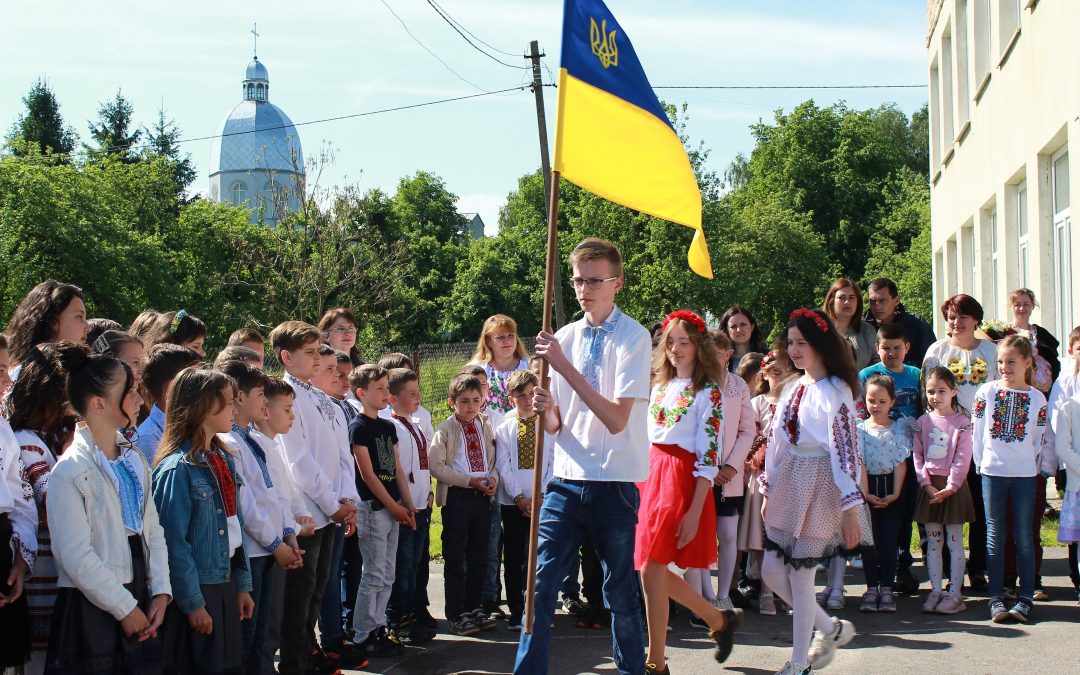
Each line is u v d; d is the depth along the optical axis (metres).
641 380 4.84
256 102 110.88
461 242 69.75
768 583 5.64
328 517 5.67
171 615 4.38
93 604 4.05
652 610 5.26
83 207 37.81
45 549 4.35
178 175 60.69
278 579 5.24
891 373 7.63
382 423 6.50
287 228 30.36
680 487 5.26
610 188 4.99
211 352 41.28
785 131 53.84
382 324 32.34
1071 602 7.11
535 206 60.75
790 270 48.22
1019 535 6.73
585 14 5.04
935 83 22.03
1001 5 14.38
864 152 52.75
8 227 35.28
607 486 4.88
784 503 5.55
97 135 59.50
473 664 6.04
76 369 4.20
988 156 15.44
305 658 5.59
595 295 5.00
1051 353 8.27
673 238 38.50
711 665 5.91
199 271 44.91
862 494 5.38
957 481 7.02
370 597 6.21
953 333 7.85
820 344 5.50
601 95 5.04
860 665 5.77
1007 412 6.78
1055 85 11.23
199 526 4.43
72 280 36.88
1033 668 5.66
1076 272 10.48
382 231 64.50
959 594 6.98
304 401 5.82
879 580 7.15
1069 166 10.91
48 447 4.52
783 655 6.12
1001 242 14.46
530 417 7.01
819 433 5.45
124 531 4.18
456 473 6.74
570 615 7.28
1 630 4.11
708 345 5.39
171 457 4.45
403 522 6.35
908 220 47.75
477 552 6.81
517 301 59.56
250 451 5.09
